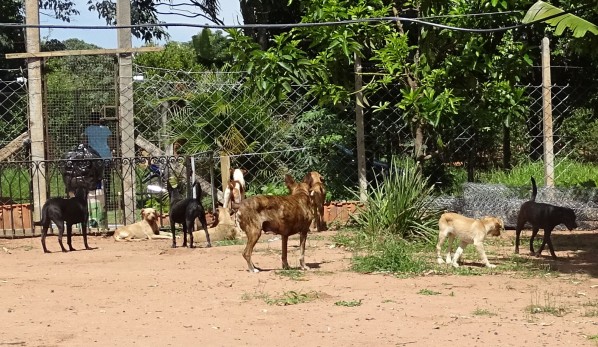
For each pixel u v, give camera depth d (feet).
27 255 39.19
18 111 58.23
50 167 48.37
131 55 47.80
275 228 33.01
